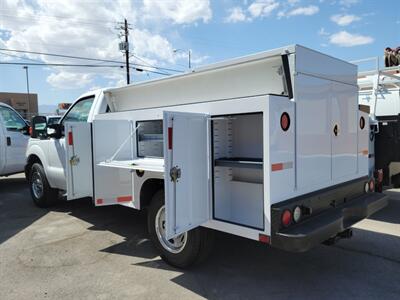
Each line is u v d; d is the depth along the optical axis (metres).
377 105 7.75
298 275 3.81
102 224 5.70
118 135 4.53
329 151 3.78
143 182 4.16
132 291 3.49
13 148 8.66
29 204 7.16
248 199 3.63
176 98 4.34
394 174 5.99
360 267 3.99
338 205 3.81
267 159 3.03
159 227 4.07
